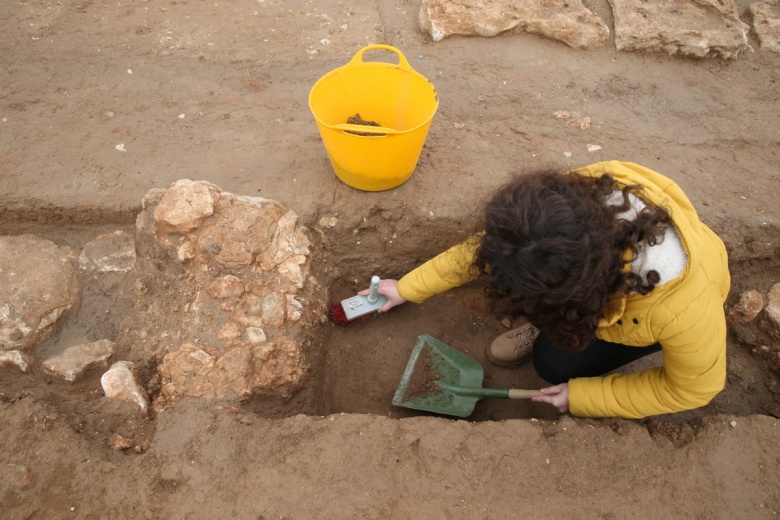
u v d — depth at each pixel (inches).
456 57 124.2
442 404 92.0
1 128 102.8
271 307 82.4
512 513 67.3
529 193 47.3
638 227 50.0
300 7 134.4
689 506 69.0
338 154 88.4
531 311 49.8
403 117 98.7
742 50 130.8
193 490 66.6
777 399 93.4
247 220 85.4
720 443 73.7
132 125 105.0
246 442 70.2
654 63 128.4
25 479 65.4
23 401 71.1
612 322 54.1
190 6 131.6
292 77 116.7
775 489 70.7
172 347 80.1
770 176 106.2
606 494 69.2
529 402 97.3
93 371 78.4
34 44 118.4
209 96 111.3
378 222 98.1
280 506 66.1
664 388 65.5
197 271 84.3
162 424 71.0
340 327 100.0
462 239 98.0
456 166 102.0
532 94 117.5
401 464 69.8
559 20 127.6
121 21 125.9
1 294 82.0
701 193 101.7
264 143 103.7
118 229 94.7
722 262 60.2
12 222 95.6
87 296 86.5
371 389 96.6
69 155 99.6
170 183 96.7
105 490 65.8
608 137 110.5
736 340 98.4
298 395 84.4
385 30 131.3
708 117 117.0
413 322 104.0
